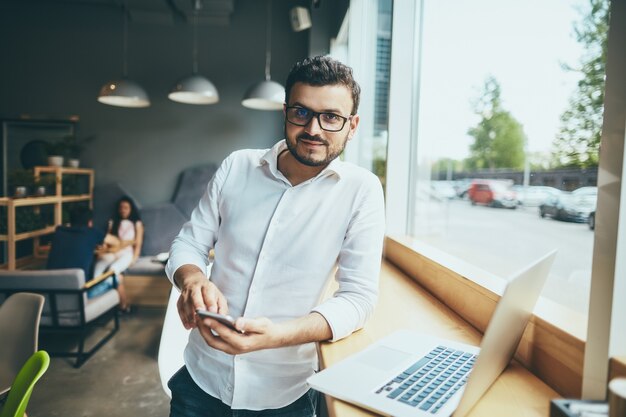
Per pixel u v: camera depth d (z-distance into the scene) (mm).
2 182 5633
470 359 867
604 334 667
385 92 2947
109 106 5711
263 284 1124
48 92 5688
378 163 3111
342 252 1116
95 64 5691
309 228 1099
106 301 3471
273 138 5836
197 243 1250
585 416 536
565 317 830
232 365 1139
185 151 5789
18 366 1763
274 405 1147
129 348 3498
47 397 2727
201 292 1013
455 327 1122
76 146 5402
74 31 5668
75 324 3090
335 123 986
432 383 762
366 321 1066
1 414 1107
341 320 983
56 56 5672
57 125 5664
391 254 2070
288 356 1135
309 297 1121
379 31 3141
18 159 5648
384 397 713
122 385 2900
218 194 1225
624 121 631
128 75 5723
